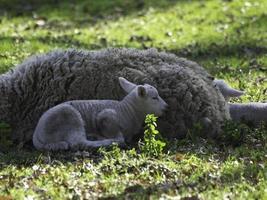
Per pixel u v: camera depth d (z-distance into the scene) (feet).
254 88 87.71
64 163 62.69
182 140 67.21
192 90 70.03
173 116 69.51
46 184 57.00
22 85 71.10
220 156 64.39
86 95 70.44
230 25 139.54
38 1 166.91
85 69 70.74
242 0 162.50
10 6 162.09
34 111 70.90
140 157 62.34
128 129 67.67
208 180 57.06
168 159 62.34
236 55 112.37
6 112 70.74
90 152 65.10
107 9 161.58
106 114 66.39
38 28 139.23
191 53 114.62
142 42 125.70
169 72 70.69
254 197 53.98
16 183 57.41
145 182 57.36
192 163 61.31
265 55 111.24
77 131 65.92
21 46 112.88
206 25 141.08
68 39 124.98
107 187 56.03
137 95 66.85
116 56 72.13
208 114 69.97
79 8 161.48
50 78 70.90
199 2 165.27
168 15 152.35
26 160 63.67
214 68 102.32
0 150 68.18
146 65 71.82
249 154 64.75
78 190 55.57
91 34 132.77
